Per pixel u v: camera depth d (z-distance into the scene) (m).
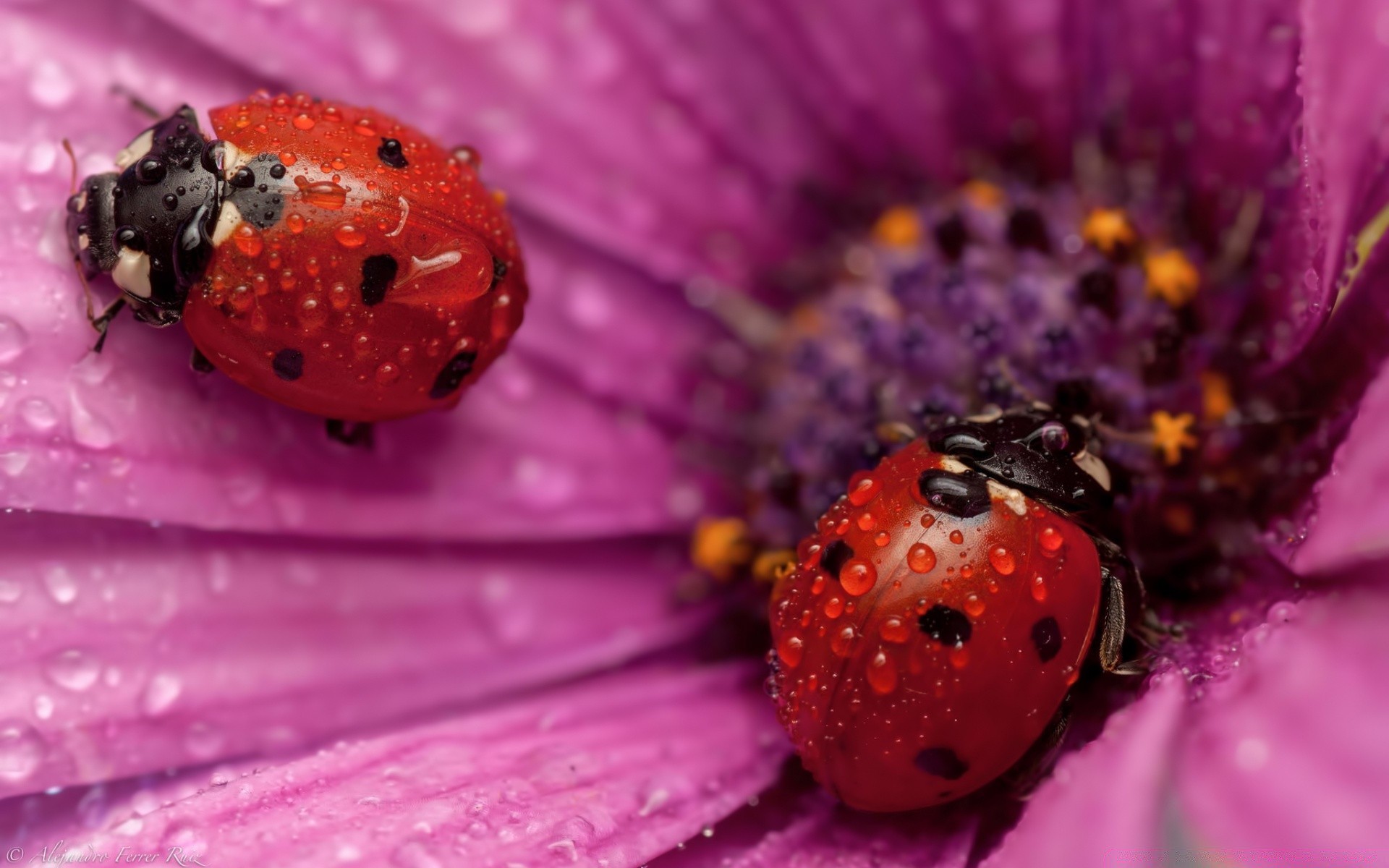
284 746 0.06
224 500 0.06
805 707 0.06
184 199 0.06
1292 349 0.06
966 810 0.06
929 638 0.06
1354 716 0.06
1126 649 0.06
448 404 0.06
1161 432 0.06
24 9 0.06
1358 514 0.06
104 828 0.06
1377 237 0.06
